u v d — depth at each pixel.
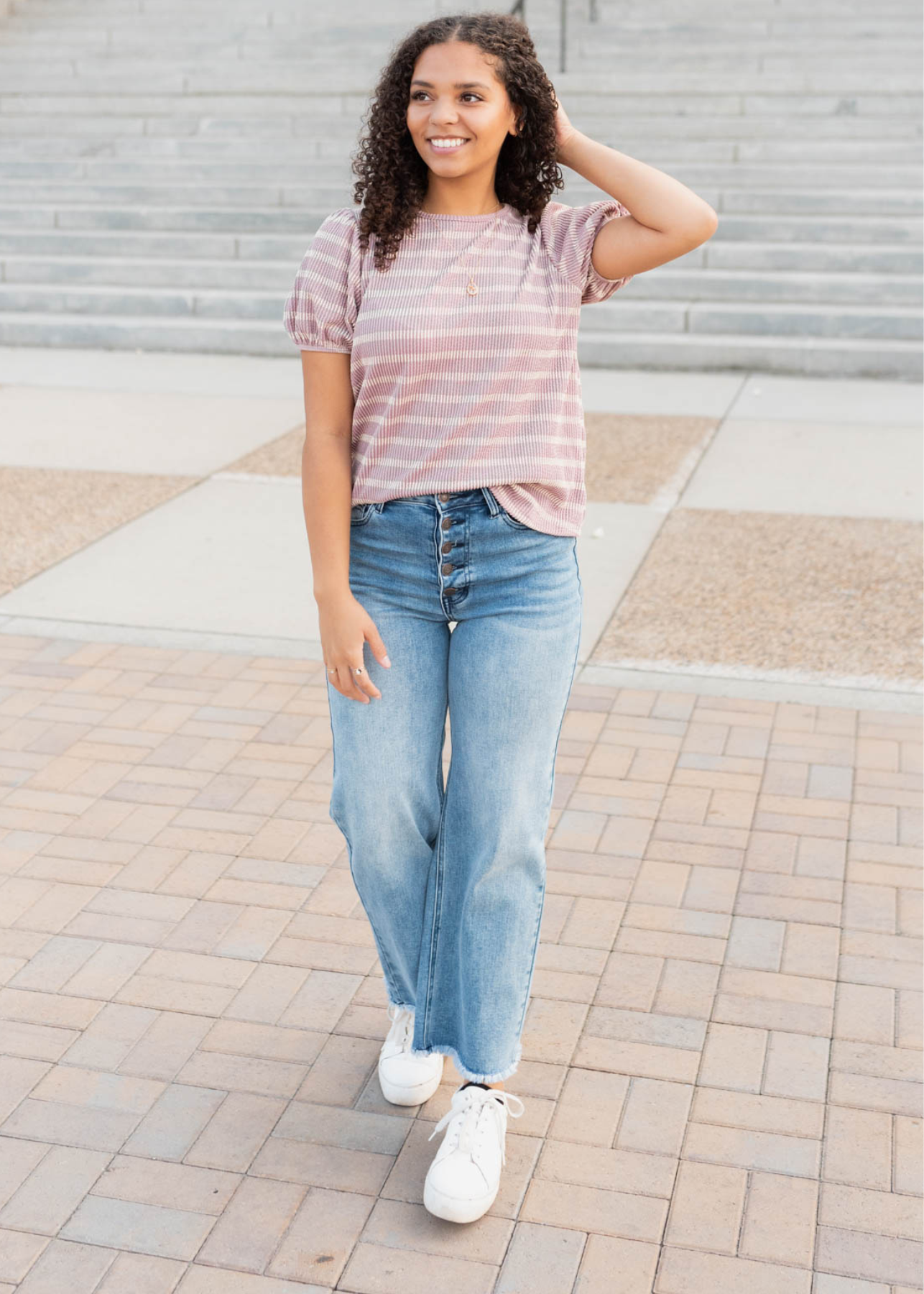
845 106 12.16
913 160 11.39
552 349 2.21
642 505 6.41
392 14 14.66
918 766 3.94
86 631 4.92
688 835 3.58
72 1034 2.83
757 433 7.79
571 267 2.21
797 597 5.23
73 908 3.26
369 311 2.17
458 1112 2.42
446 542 2.23
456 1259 2.29
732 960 3.07
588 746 4.07
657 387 9.04
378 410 2.24
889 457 7.23
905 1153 2.51
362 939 3.16
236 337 10.10
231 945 3.13
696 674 4.56
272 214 11.41
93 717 4.25
